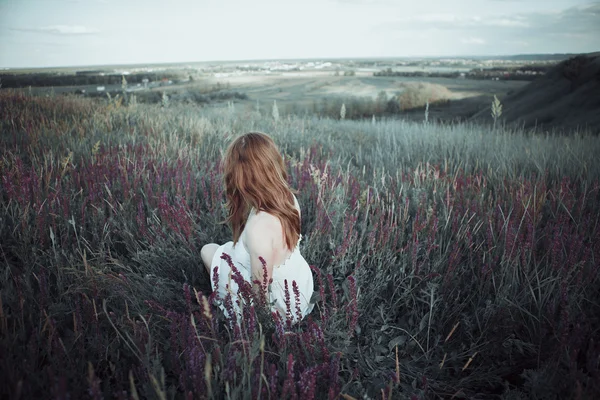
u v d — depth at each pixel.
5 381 1.51
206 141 6.22
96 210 3.05
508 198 3.46
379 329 2.52
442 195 3.59
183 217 2.80
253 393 1.63
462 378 2.15
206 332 1.93
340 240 3.01
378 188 4.02
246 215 2.30
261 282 2.13
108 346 1.89
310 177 3.71
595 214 3.25
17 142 5.16
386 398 1.94
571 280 2.25
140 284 2.44
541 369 1.88
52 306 2.08
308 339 1.85
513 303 2.19
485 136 8.01
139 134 6.51
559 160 5.15
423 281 2.60
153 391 1.62
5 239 2.83
